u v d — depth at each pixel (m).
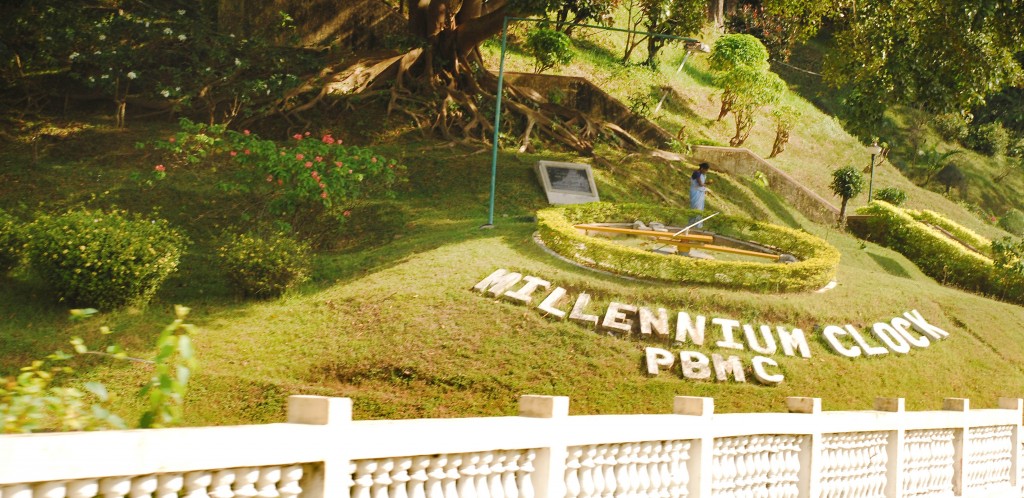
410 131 27.64
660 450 5.89
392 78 29.38
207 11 29.95
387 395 13.39
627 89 36.91
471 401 13.54
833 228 30.12
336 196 20.89
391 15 31.80
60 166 23.19
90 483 3.04
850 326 17.66
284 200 20.36
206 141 21.09
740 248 22.28
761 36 49.09
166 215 21.16
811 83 47.97
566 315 16.28
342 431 3.83
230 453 3.40
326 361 14.26
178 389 4.60
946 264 27.62
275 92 26.95
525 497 4.91
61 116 25.97
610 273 18.06
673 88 38.91
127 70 26.47
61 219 15.95
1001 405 10.43
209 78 26.41
